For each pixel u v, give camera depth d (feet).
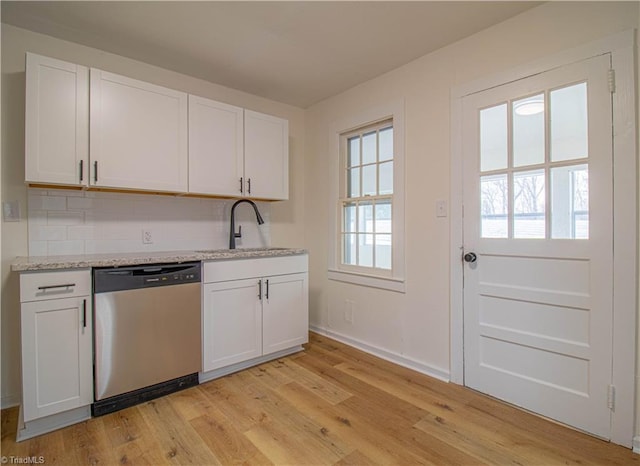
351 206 10.62
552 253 6.20
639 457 5.19
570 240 5.99
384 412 6.45
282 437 5.67
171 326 7.06
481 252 7.22
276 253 8.92
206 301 7.61
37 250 7.18
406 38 7.51
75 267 5.95
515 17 6.68
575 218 5.97
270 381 7.77
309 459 5.15
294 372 8.27
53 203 7.38
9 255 6.89
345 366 8.66
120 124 7.22
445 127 7.84
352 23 6.97
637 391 5.34
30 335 5.58
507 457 5.20
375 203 9.80
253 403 6.76
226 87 10.16
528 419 6.23
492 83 7.00
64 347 5.86
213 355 7.73
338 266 10.80
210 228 9.78
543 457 5.20
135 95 7.43
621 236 5.48
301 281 9.51
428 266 8.19
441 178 7.91
